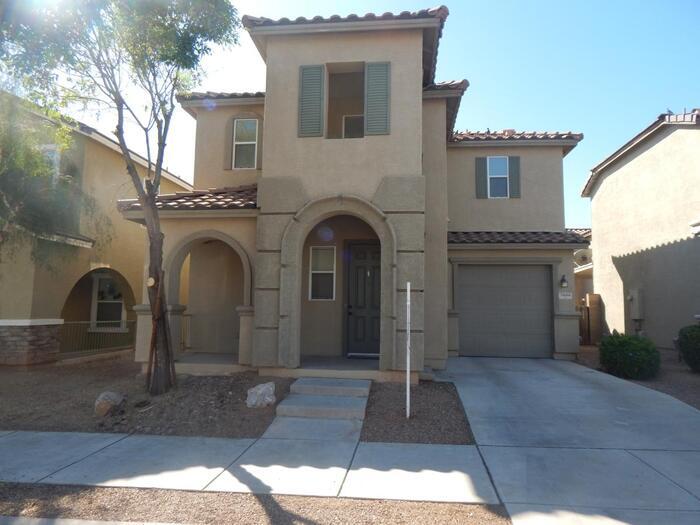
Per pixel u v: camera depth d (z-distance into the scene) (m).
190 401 8.83
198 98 13.59
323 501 5.28
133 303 16.48
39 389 10.39
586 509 5.02
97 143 14.77
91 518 4.92
